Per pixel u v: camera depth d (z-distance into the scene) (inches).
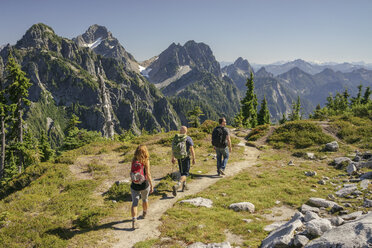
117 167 549.3
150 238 240.1
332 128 772.6
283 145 704.4
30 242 248.8
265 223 265.9
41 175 527.2
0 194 531.5
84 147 754.2
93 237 245.8
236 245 217.3
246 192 363.3
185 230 249.3
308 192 355.9
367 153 496.7
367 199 281.6
